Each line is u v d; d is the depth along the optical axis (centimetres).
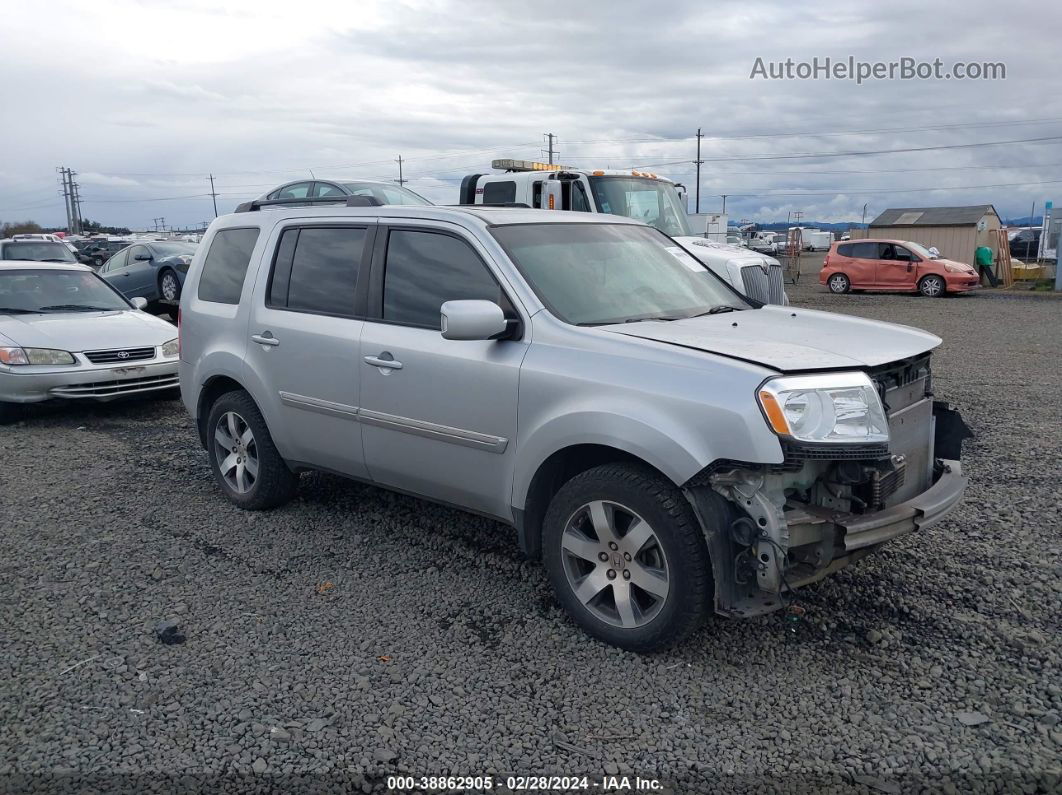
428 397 438
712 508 343
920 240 3080
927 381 417
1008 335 1499
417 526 536
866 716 327
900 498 387
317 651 382
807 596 425
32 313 947
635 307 437
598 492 373
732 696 342
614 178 1140
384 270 475
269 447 545
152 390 900
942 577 445
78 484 639
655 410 353
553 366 389
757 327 418
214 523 547
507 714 333
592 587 385
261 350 530
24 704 342
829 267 2627
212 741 318
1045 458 656
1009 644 378
